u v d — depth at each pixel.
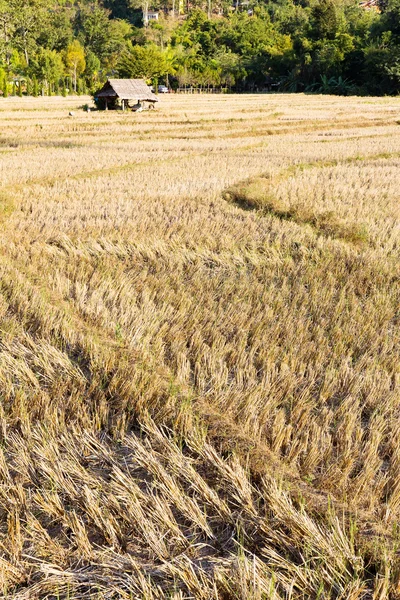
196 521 3.17
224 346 5.43
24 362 4.91
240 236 9.91
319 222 10.65
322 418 4.26
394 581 2.77
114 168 17.34
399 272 8.05
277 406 4.48
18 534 3.02
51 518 3.26
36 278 7.27
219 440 3.91
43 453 3.70
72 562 2.96
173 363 5.06
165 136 29.02
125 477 3.45
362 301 7.09
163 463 3.73
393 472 3.62
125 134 29.73
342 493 3.41
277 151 22.41
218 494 3.47
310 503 3.29
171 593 2.72
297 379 4.85
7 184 14.05
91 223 10.44
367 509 3.31
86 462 3.77
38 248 8.77
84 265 8.06
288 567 2.82
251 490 3.44
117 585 2.79
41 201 12.37
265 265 8.40
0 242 8.88
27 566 2.92
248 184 14.28
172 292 6.92
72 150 22.31
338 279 7.85
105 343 5.40
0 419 4.16
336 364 5.23
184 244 9.30
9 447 3.89
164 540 3.07
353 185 15.20
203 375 4.79
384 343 5.62
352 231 9.95
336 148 23.41
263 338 5.63
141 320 5.88
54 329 5.74
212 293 7.03
